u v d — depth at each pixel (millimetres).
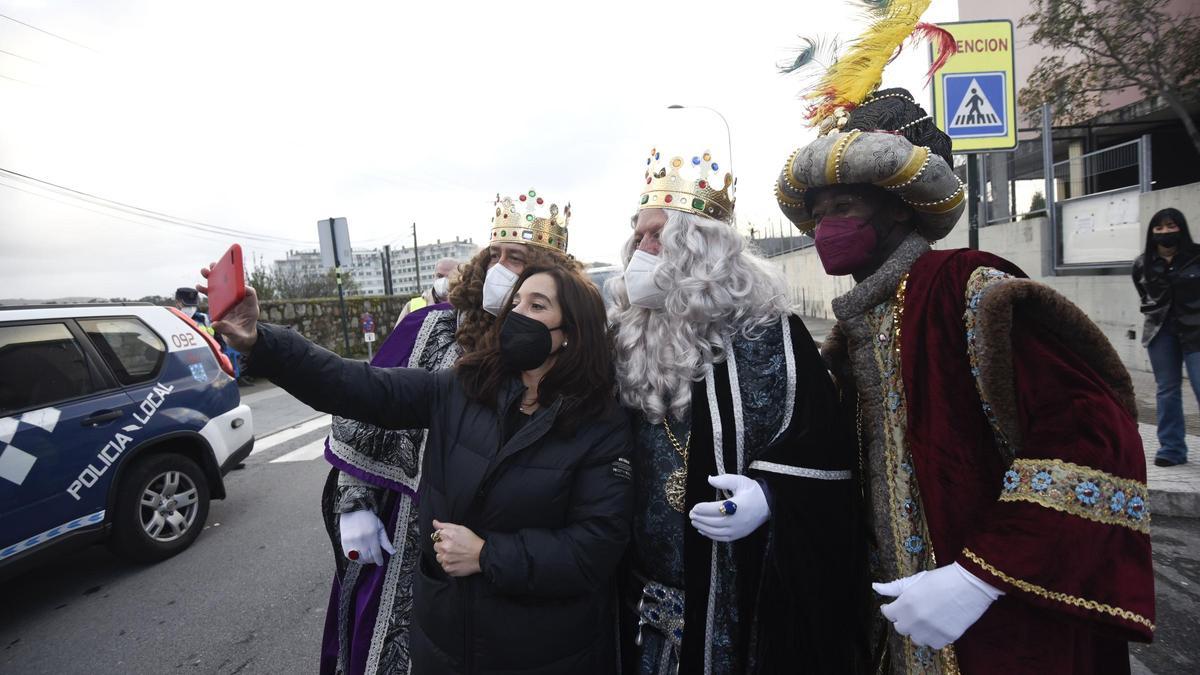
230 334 1204
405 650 1679
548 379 1337
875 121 1238
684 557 1306
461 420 1375
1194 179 9844
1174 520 3373
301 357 1295
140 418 3805
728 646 1303
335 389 1328
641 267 1390
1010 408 986
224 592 3455
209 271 1242
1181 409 3828
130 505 3701
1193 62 7473
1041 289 964
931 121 1275
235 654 2844
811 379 1305
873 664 1320
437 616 1306
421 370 1480
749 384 1312
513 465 1296
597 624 1348
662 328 1379
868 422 1240
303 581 3561
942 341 1080
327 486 1860
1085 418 907
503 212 1886
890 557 1171
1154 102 8727
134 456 3752
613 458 1320
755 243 1581
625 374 1415
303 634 2994
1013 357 992
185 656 2844
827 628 1274
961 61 4219
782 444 1260
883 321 1200
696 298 1309
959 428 1050
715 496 1295
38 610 3332
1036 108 8547
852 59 1286
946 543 1042
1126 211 6547
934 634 965
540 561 1210
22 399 3295
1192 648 2303
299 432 8008
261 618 3156
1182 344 3773
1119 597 855
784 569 1239
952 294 1085
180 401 4090
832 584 1271
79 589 3555
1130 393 970
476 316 1790
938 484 1055
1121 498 876
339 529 1744
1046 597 882
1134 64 7695
